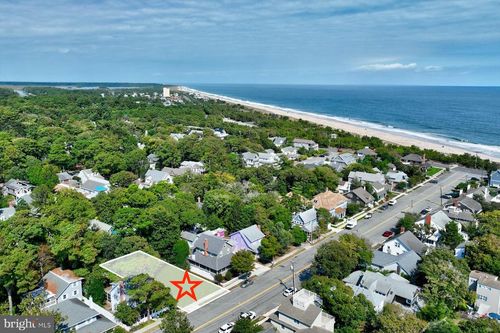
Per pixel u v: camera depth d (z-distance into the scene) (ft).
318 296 159.74
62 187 312.50
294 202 266.16
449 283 167.02
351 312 149.07
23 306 144.77
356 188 315.58
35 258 173.88
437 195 337.11
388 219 279.69
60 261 186.39
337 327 150.82
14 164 330.95
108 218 223.71
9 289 158.30
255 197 263.29
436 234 237.25
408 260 199.00
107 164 348.18
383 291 166.71
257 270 203.21
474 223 247.91
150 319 155.84
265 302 172.45
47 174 315.78
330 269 179.01
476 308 164.96
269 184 315.99
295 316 143.02
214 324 155.22
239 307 168.04
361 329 151.23
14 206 266.77
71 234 181.98
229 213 240.73
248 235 220.43
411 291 169.17
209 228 234.79
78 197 240.32
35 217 196.44
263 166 350.43
